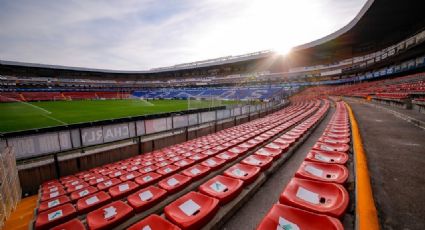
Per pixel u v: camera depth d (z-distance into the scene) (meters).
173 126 9.73
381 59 27.98
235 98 38.97
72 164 6.66
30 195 5.81
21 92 43.97
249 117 15.95
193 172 3.77
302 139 6.21
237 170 3.42
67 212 3.01
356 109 12.29
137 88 63.47
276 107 21.11
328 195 2.15
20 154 5.73
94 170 6.25
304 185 2.31
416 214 2.06
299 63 44.12
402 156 3.75
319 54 40.41
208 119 11.82
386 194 2.45
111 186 4.10
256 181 3.31
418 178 2.83
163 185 3.35
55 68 52.22
